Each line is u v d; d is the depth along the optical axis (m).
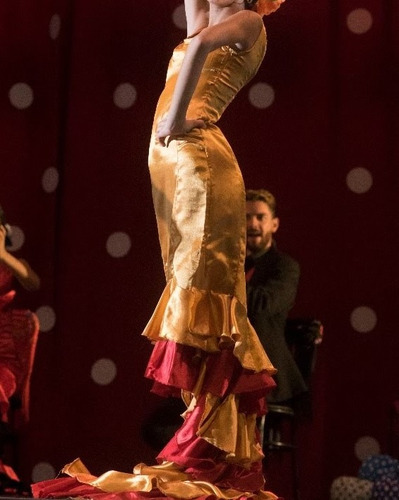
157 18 11.63
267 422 9.79
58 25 11.66
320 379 11.05
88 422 11.20
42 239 11.48
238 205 6.45
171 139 6.34
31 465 11.12
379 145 11.36
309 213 11.30
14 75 11.66
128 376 11.27
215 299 6.38
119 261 11.41
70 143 11.52
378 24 11.45
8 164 11.59
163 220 6.54
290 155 11.39
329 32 11.51
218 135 6.53
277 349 9.59
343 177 11.35
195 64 6.17
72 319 11.30
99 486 6.24
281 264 9.97
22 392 10.03
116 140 11.55
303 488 10.92
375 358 11.11
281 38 11.52
